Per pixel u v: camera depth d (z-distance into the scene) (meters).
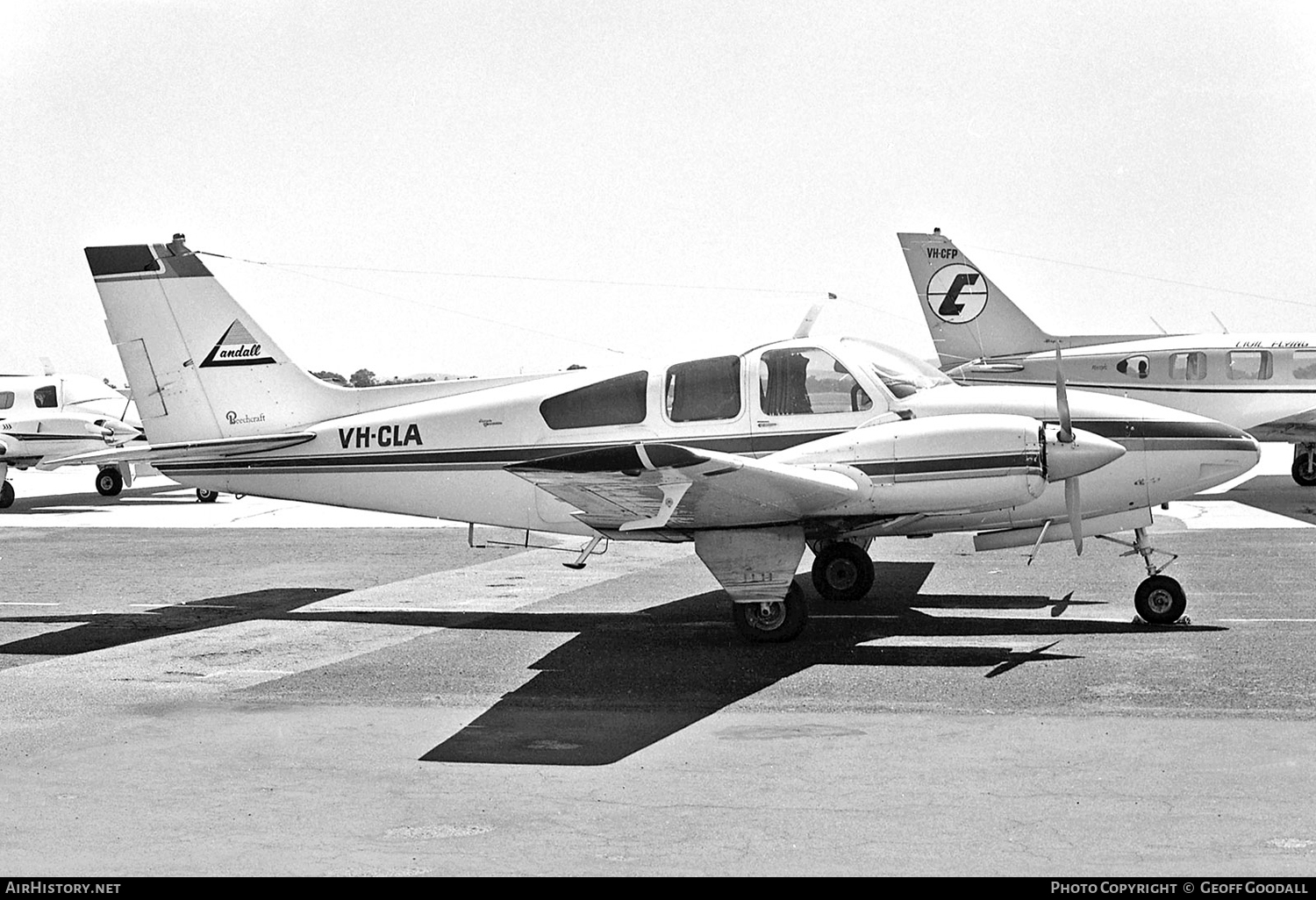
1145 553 9.78
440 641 9.79
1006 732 6.59
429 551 16.14
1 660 9.24
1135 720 6.77
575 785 5.84
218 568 14.69
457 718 7.21
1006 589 11.62
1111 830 5.05
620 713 7.26
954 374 27.09
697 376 10.30
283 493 11.64
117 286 11.88
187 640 9.99
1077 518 9.48
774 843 4.99
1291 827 5.04
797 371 10.07
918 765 6.03
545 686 8.05
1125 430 9.70
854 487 8.77
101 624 10.87
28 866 4.88
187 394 11.87
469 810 5.50
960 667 8.27
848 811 5.36
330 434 11.40
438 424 11.05
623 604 11.52
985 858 4.77
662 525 8.85
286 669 8.77
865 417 9.84
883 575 12.70
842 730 6.74
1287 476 27.70
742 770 6.02
